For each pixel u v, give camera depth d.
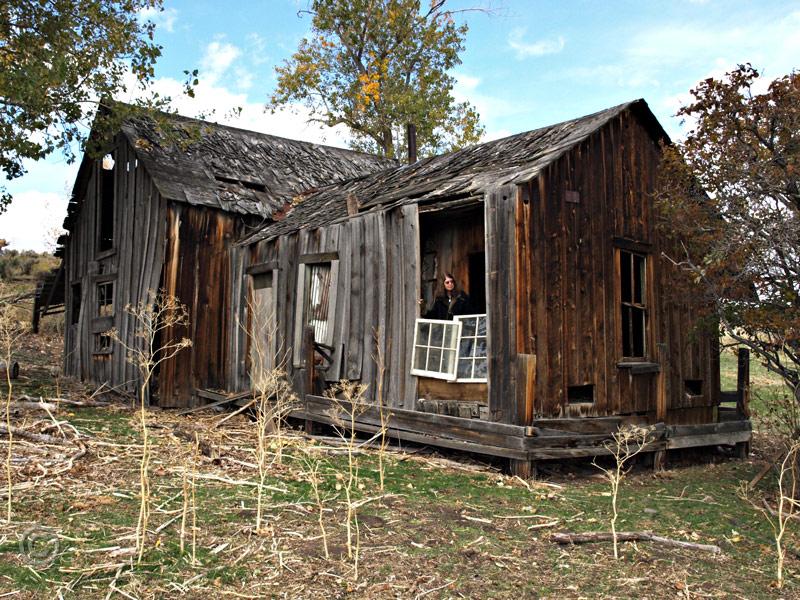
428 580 4.60
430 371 9.24
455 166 11.27
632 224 9.84
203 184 14.54
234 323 13.84
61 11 12.70
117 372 14.86
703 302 9.06
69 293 18.31
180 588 4.22
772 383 17.19
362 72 31.45
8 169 13.91
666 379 9.99
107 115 14.34
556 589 4.64
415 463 8.70
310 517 5.81
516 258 8.13
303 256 11.96
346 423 10.17
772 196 7.59
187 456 7.89
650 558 5.40
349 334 10.75
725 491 8.38
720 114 7.73
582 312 8.90
